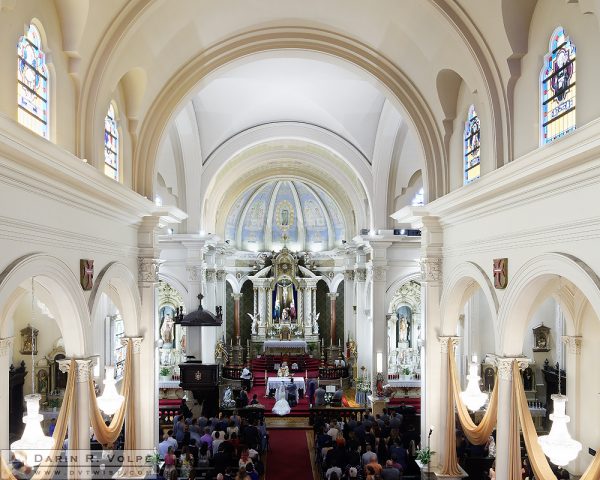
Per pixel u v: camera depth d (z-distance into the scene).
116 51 9.80
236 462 13.05
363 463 12.68
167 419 18.75
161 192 21.17
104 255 11.06
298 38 13.00
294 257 31.02
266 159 23.27
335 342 29.97
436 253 13.84
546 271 8.30
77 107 9.48
